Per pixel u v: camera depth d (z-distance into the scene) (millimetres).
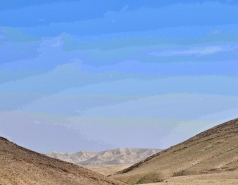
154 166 112062
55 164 52406
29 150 55812
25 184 38594
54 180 44344
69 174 49500
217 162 96062
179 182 71250
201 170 92375
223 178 77312
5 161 44156
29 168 44906
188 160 106562
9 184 36406
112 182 53531
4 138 57750
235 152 100375
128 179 94688
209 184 66688
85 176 51469
